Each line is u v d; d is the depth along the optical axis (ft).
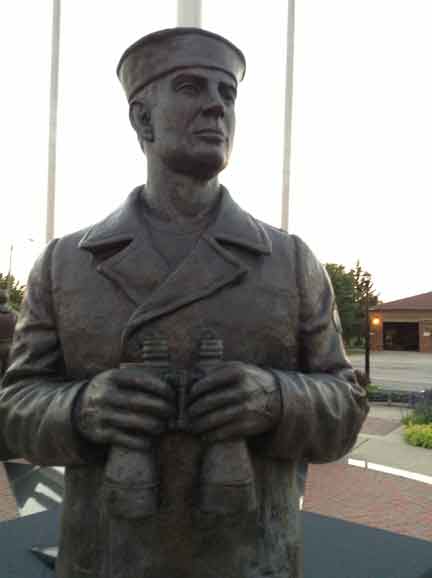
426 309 140.67
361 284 144.46
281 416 4.55
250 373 4.38
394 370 82.28
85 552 4.94
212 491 4.24
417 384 61.87
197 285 4.80
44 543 8.93
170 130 4.88
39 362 5.25
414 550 9.14
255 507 4.44
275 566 4.96
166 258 5.02
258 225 5.42
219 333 4.81
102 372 4.57
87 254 5.22
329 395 4.90
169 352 4.70
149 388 4.18
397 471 22.40
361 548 9.22
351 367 5.61
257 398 4.36
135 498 4.18
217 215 5.18
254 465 4.87
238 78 5.15
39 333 5.32
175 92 4.84
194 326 4.76
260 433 4.66
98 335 4.93
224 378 4.22
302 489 7.35
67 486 5.20
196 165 4.93
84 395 4.52
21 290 77.05
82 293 5.08
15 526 9.80
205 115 4.82
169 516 4.58
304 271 5.38
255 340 4.93
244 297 4.93
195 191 5.16
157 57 4.89
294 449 4.78
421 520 16.33
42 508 12.85
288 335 5.16
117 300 4.92
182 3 19.49
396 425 35.22
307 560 8.73
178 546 4.66
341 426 4.99
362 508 17.39
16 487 13.98
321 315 5.45
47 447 4.75
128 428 4.21
